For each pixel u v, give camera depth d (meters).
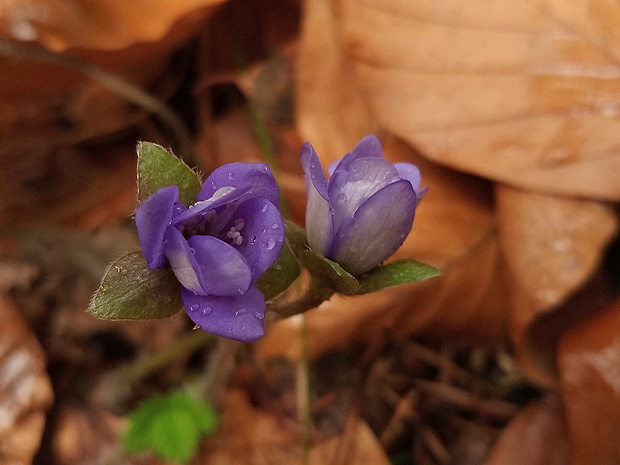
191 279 0.07
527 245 0.11
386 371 0.13
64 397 0.13
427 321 0.12
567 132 0.11
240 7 0.15
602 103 0.11
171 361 0.13
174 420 0.12
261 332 0.07
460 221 0.12
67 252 0.14
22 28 0.13
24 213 0.15
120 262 0.07
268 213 0.07
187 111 0.15
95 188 0.15
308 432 0.12
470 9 0.12
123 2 0.13
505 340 0.12
